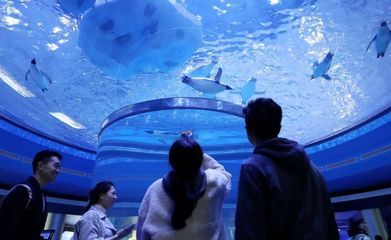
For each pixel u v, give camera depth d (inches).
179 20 223.5
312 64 283.1
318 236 41.9
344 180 382.3
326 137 359.9
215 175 56.5
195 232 48.4
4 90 269.1
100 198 100.4
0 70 254.2
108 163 160.9
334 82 299.6
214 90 213.2
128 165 154.6
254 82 290.5
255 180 45.3
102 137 170.9
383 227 420.2
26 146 314.7
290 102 326.6
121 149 157.6
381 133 307.3
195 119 146.3
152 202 53.3
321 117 334.6
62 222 447.8
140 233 54.5
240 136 141.3
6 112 285.9
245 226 41.4
